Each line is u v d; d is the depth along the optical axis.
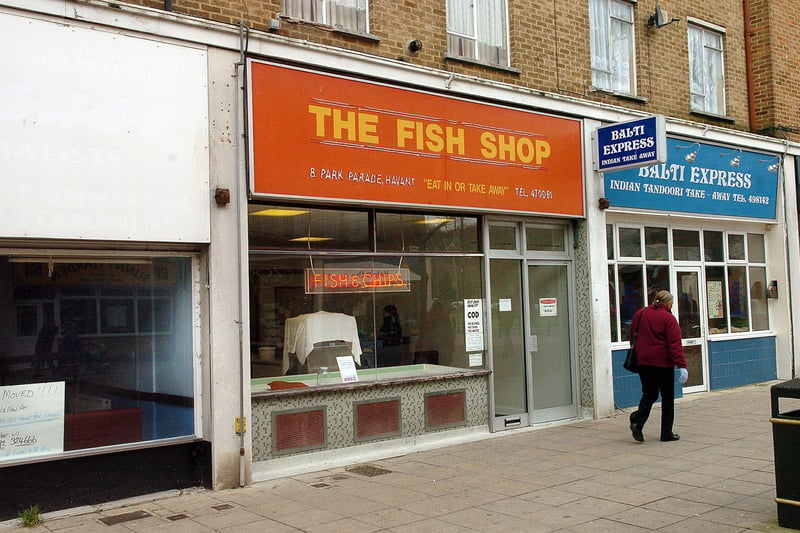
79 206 6.14
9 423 6.07
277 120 7.32
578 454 8.10
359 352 8.28
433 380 8.75
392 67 8.30
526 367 9.94
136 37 6.54
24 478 6.04
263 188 7.19
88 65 6.26
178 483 6.85
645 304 11.67
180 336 7.00
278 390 7.50
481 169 9.13
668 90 12.07
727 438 8.66
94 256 6.55
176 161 6.72
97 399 6.52
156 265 6.91
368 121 8.04
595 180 10.58
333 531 5.59
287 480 7.23
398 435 8.38
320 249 7.98
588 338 10.47
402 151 8.32
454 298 9.23
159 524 5.83
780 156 13.95
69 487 6.26
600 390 10.44
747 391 12.62
